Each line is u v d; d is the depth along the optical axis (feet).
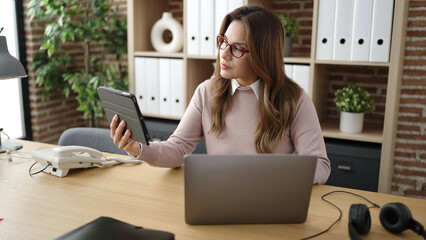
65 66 12.71
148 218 4.18
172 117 10.70
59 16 11.02
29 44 11.76
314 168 3.84
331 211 4.39
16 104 12.04
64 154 5.37
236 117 5.63
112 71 11.59
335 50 8.67
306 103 5.49
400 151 8.71
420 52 8.16
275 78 5.38
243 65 5.24
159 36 10.95
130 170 5.62
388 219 3.98
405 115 8.53
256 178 3.83
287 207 3.99
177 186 5.05
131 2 10.65
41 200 4.61
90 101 11.58
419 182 8.65
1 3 11.19
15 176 5.38
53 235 3.83
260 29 5.15
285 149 5.54
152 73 10.75
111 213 4.29
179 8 12.00
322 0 8.61
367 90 10.18
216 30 9.75
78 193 4.82
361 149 8.55
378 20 8.18
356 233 3.73
